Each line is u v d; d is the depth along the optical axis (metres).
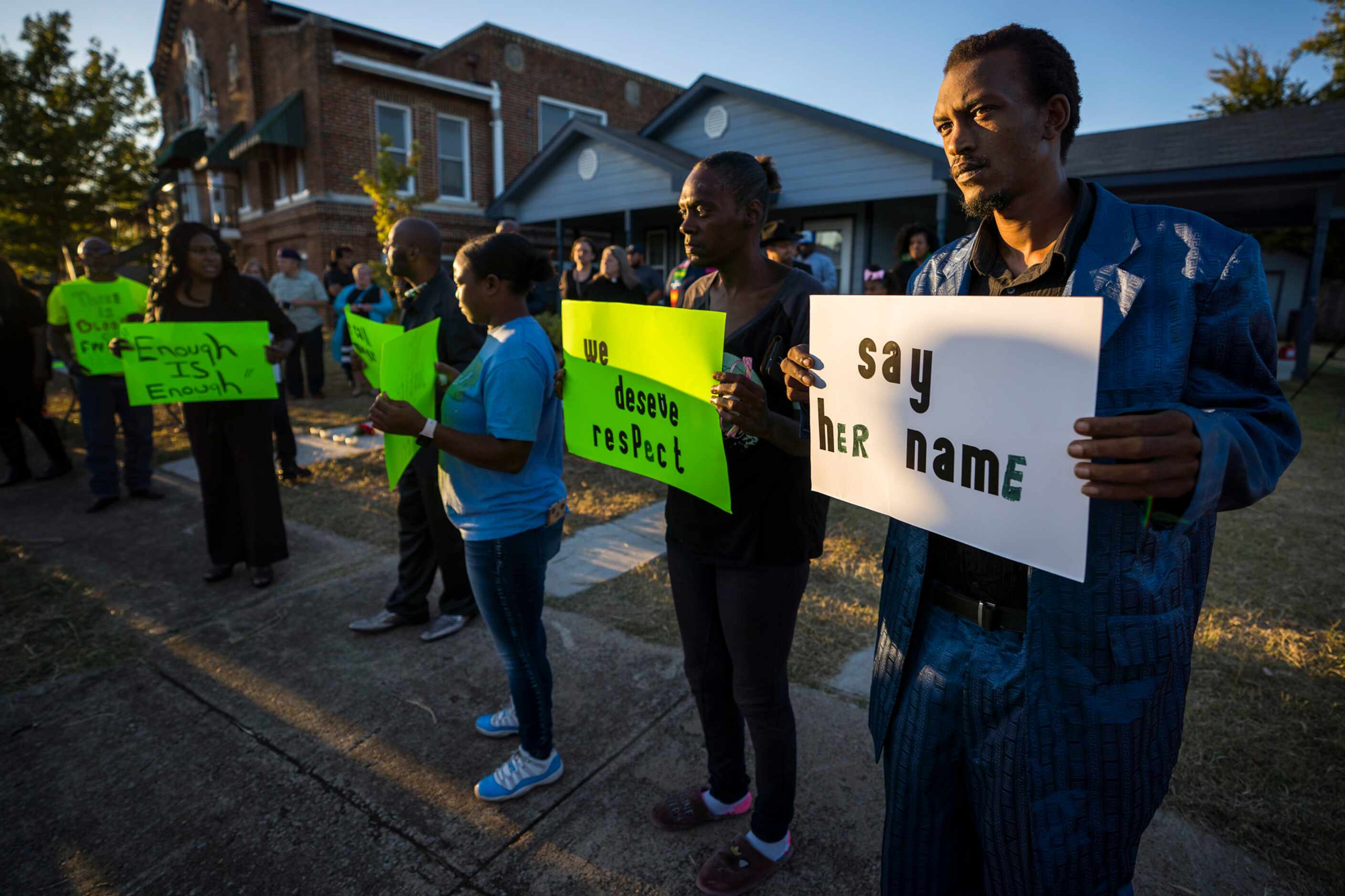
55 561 4.10
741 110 12.02
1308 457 5.82
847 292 12.30
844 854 1.93
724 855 1.86
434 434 1.87
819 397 1.33
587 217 15.70
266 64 15.90
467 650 3.07
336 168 14.62
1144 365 1.00
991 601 1.16
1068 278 1.08
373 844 2.03
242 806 2.19
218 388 3.43
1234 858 1.87
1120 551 1.02
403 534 3.20
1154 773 1.09
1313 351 15.60
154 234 20.88
